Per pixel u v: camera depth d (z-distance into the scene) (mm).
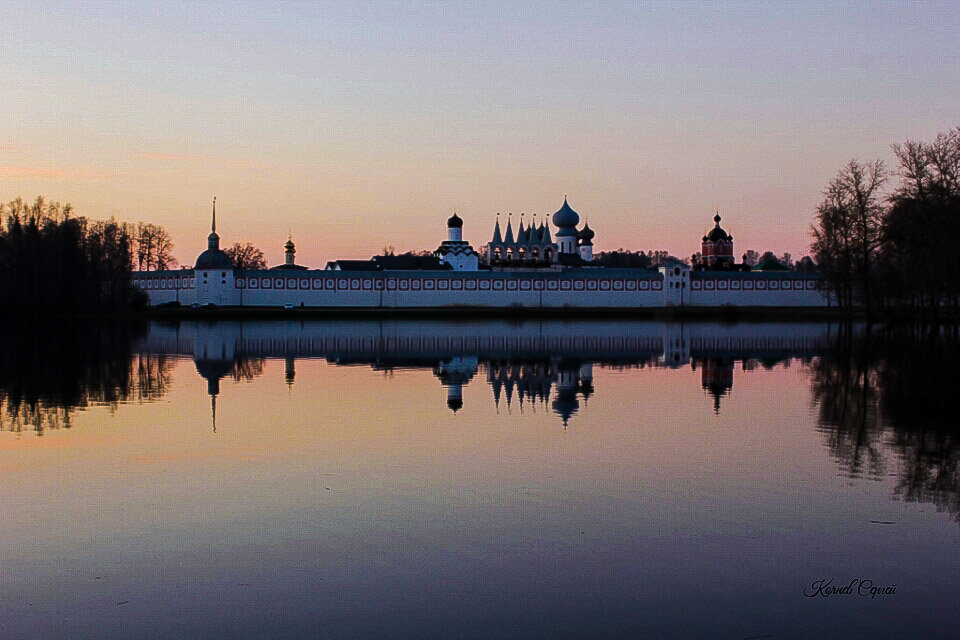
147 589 19078
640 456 31141
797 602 18234
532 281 180250
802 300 186625
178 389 50125
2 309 140125
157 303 183250
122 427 37031
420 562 20469
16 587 19266
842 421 38406
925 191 96125
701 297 185375
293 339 94938
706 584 19141
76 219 174250
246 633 17031
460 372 59906
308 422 38312
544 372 59906
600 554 20906
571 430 36250
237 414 40625
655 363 66562
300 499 25484
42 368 61844
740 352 76812
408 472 28688
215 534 22453
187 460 30500
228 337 97875
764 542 21672
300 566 20266
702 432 35781
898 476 28016
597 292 182250
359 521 23406
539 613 17766
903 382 52344
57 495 26016
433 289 176375
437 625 17297
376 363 66562
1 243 150875
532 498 25562
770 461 30188
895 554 20797
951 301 97812
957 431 35719
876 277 115125
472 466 29531
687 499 25422
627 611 17844
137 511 24422
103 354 74062
